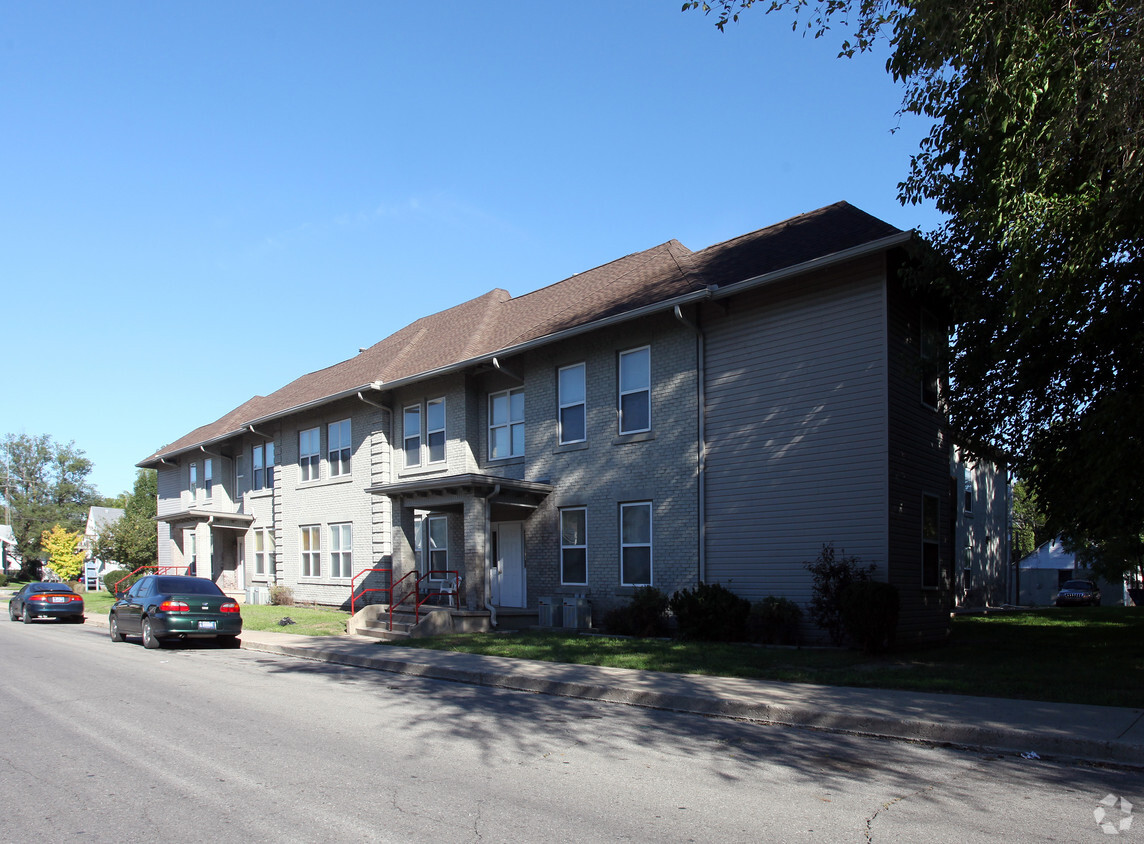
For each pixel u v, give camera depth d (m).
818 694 9.95
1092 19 9.68
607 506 18.47
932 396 16.05
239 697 10.90
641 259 21.44
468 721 9.17
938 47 11.06
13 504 87.88
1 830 5.48
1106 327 11.46
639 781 6.61
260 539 32.19
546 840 5.21
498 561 21.59
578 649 14.22
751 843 5.16
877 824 5.52
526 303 24.00
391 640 17.30
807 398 15.35
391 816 5.71
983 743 7.88
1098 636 17.14
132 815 5.77
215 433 35.53
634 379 18.42
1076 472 12.74
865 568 14.23
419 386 23.98
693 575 16.75
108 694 11.16
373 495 25.02
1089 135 9.88
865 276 14.77
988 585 35.00
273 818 5.68
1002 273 11.97
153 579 18.75
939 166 12.83
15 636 21.19
